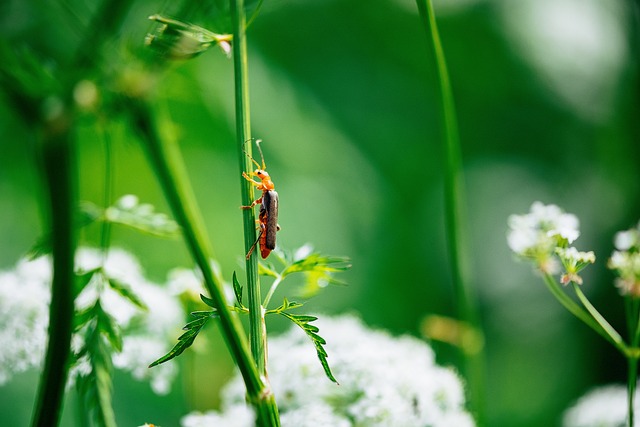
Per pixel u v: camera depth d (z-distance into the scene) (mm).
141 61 248
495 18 542
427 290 511
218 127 407
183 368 331
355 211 471
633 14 536
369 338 296
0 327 284
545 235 269
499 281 566
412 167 522
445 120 287
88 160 385
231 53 251
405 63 533
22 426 348
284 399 287
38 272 297
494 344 553
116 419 361
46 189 241
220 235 429
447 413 295
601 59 535
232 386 298
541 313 558
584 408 324
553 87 548
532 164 578
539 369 544
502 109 568
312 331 250
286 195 439
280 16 480
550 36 536
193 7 250
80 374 261
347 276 462
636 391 313
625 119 548
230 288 293
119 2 247
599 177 564
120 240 401
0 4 286
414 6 533
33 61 243
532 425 521
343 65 500
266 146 438
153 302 301
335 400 287
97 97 247
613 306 545
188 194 253
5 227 389
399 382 286
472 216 575
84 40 246
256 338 247
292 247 432
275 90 449
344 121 491
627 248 265
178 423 353
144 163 399
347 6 511
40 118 241
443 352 491
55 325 243
